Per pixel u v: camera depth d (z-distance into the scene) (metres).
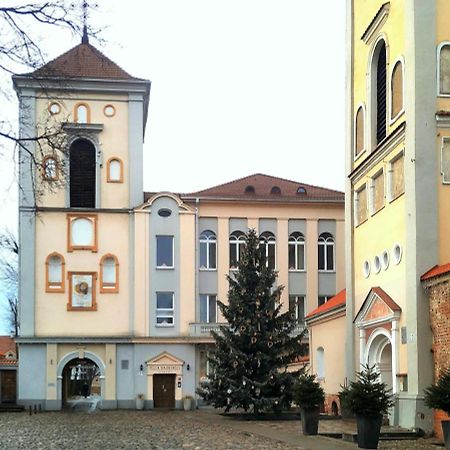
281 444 23.33
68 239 54.06
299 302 58.06
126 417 41.69
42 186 18.42
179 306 54.53
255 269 40.44
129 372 53.53
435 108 27.72
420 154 27.50
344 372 36.81
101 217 54.66
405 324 28.00
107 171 55.12
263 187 61.06
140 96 55.75
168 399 53.69
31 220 51.12
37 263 53.72
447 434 19.75
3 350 86.06
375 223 32.44
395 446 22.33
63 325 53.47
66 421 38.03
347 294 35.78
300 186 61.59
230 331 40.00
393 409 27.75
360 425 21.98
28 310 53.16
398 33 30.25
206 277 56.97
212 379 39.75
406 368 27.67
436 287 25.91
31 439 26.33
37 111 37.00
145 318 54.09
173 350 54.03
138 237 54.69
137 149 55.47
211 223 57.69
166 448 22.31
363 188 34.59
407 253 27.69
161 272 54.75
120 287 54.31
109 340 53.34
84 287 53.94
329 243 59.09
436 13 28.20
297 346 40.00
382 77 32.94
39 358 52.88
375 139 33.56
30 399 52.38
